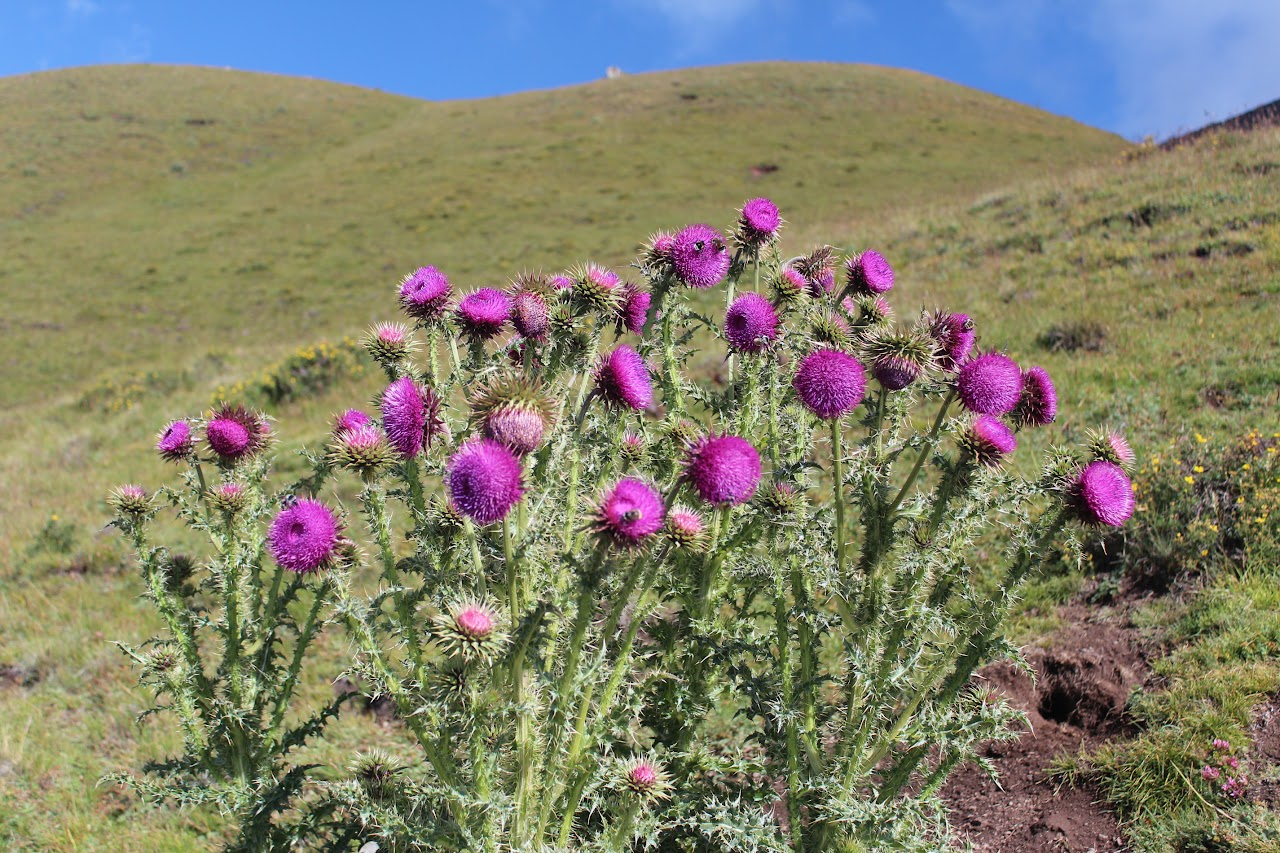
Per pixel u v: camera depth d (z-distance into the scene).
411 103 67.94
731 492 2.82
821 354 3.15
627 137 51.28
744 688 3.39
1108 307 11.45
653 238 3.88
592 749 3.11
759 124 52.25
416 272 3.76
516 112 59.66
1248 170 16.44
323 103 64.69
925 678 3.35
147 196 46.81
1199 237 13.56
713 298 14.95
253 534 3.69
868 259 3.94
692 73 67.25
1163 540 6.05
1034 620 5.97
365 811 3.03
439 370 3.69
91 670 7.36
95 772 6.03
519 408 3.02
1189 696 4.83
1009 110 56.25
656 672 3.46
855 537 4.44
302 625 6.88
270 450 3.97
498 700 2.96
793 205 36.72
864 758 3.32
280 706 3.60
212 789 3.39
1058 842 4.37
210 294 33.09
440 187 44.88
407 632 3.11
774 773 3.46
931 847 3.15
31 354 27.64
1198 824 4.10
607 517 2.79
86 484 12.44
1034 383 3.49
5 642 7.95
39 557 9.63
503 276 31.00
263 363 19.06
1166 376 8.87
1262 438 6.84
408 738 6.09
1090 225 15.86
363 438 3.21
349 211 42.59
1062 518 3.16
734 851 3.28
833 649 5.84
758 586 3.54
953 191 33.56
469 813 3.00
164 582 3.72
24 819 5.53
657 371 3.94
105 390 18.64
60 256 38.09
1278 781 4.19
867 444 3.32
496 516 2.80
